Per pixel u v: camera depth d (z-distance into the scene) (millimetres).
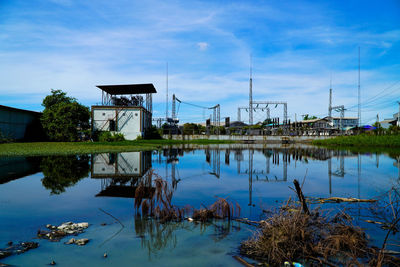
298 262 2523
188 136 39469
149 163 10492
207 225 3451
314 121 62000
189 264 2412
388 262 2506
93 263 2395
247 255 2627
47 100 30484
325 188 5832
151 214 3848
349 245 2777
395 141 26672
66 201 4508
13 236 2979
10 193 5113
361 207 4301
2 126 24500
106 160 11406
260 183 6328
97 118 27984
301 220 3119
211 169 8859
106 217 3695
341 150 21047
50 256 2518
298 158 13539
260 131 54062
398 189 5641
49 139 29578
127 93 31188
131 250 2686
